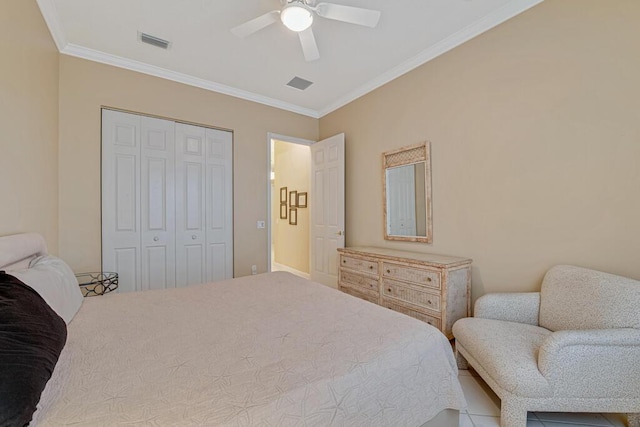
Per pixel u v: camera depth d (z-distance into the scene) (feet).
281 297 5.88
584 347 4.46
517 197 7.18
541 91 6.70
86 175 9.02
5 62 5.22
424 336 4.08
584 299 5.32
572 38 6.21
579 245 6.18
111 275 9.43
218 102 11.64
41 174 7.03
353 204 12.47
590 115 5.99
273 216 20.52
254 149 12.61
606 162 5.80
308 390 2.84
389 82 10.67
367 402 3.14
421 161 9.49
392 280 8.77
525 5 6.88
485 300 6.40
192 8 7.09
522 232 7.10
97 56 9.07
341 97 12.69
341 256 10.84
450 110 8.65
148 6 7.01
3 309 2.69
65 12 7.23
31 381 2.22
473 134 8.07
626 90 5.55
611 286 5.01
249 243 12.47
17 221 5.67
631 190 5.51
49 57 7.60
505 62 7.34
